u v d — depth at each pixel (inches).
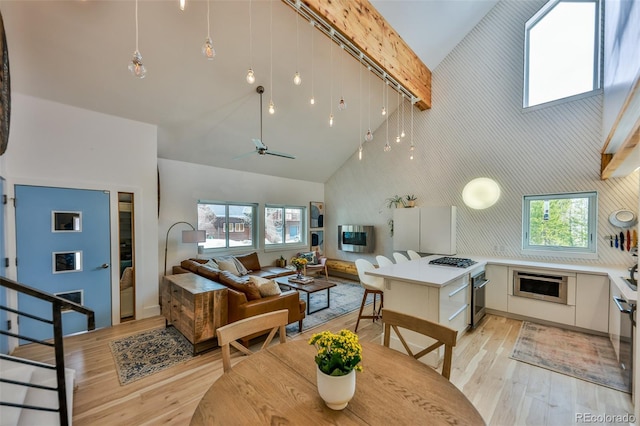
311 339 41.1
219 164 215.5
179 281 135.1
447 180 199.9
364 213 258.8
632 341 83.2
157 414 78.2
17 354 113.3
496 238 176.9
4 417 61.4
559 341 121.7
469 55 188.1
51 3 100.6
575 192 149.8
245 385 44.9
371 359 53.6
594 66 145.6
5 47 94.3
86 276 138.0
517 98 169.2
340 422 36.5
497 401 83.3
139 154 154.5
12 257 119.6
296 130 208.2
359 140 249.8
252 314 117.8
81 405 81.6
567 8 153.3
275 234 262.8
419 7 152.9
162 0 110.0
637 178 134.0
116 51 120.5
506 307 151.7
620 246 135.9
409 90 178.1
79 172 136.2
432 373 48.8
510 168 171.8
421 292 103.4
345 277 264.2
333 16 118.5
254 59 144.9
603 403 81.7
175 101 152.1
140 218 154.6
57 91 126.6
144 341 124.7
